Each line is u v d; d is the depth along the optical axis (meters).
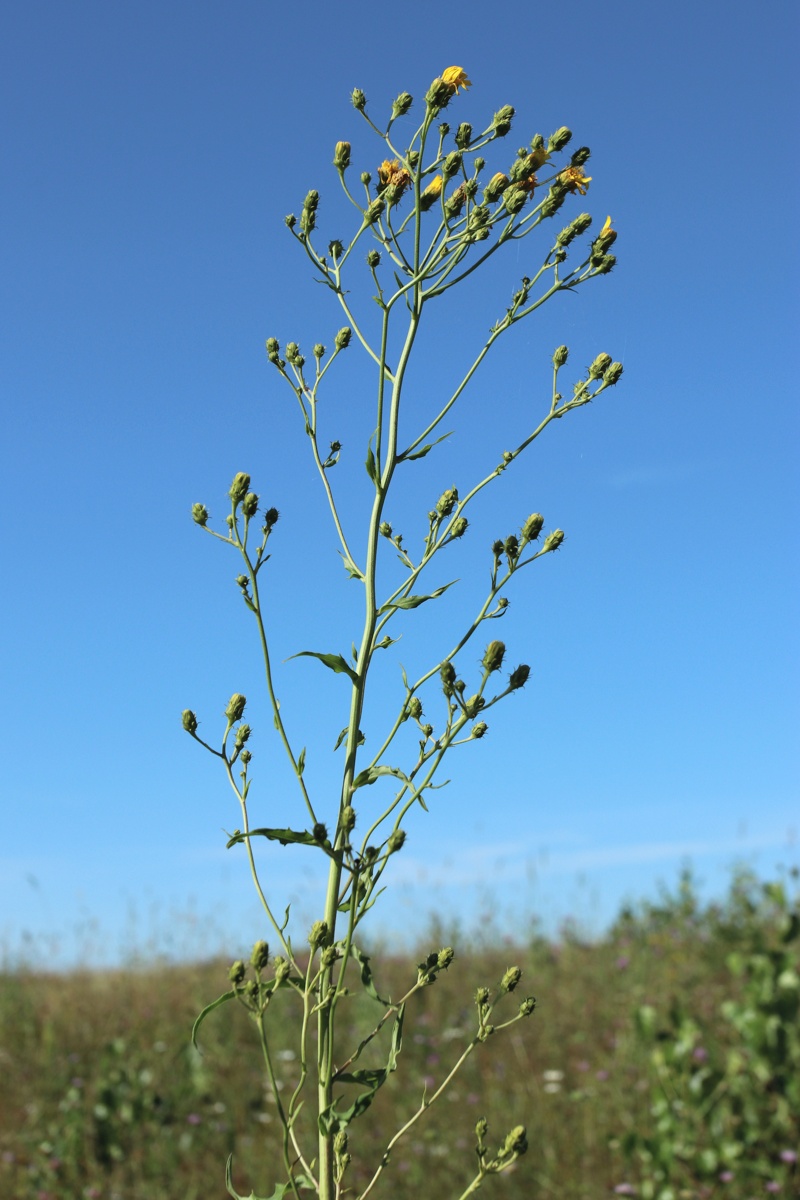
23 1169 5.96
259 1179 5.69
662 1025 6.52
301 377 2.88
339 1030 8.00
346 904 2.44
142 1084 6.64
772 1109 5.05
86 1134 6.23
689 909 9.23
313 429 2.83
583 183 2.85
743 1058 5.30
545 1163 5.49
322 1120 2.36
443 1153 5.77
